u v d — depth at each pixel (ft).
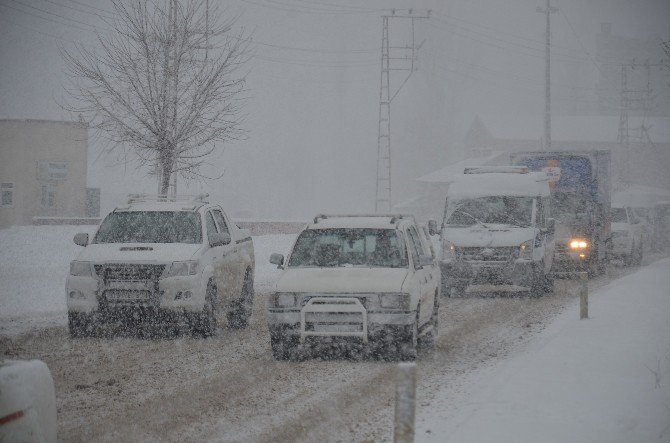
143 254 142.82
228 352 131.03
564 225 283.38
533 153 293.43
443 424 82.28
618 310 178.09
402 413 61.41
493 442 73.05
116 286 140.15
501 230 222.07
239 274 163.43
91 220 457.68
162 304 140.05
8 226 519.60
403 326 119.65
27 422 51.98
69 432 80.59
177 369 115.44
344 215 143.95
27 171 523.29
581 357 118.21
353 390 102.32
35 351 128.06
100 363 118.93
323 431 82.07
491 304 207.62
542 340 142.41
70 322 141.90
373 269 126.72
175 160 280.92
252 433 81.10
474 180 237.25
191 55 284.61
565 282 274.36
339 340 120.57
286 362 122.21
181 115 280.72
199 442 77.61
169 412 89.76
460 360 125.39
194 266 142.82
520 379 102.32
